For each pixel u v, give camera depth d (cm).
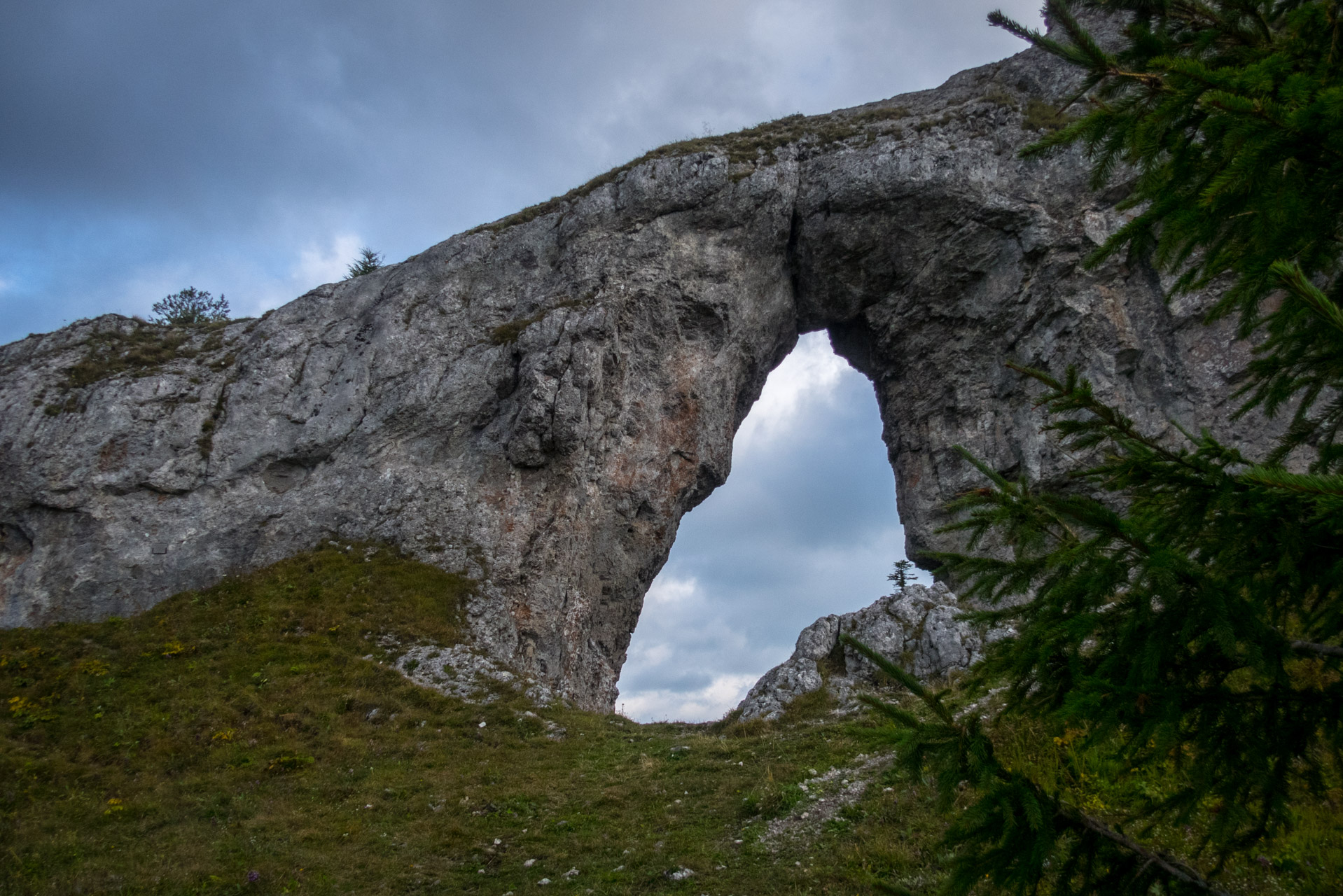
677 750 1823
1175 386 3044
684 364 3394
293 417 3138
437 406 3116
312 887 1220
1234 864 778
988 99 3716
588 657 2969
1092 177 545
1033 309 3331
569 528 2973
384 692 2130
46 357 3259
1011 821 416
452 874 1273
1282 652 387
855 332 3959
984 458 3328
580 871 1231
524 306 3388
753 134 3875
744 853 1202
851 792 1317
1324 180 388
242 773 1734
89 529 2797
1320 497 333
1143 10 524
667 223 3472
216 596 2600
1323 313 329
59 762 1745
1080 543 450
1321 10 461
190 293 4141
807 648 2334
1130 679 407
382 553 2761
